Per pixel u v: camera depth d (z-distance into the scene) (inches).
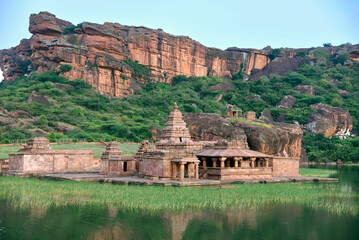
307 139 4662.9
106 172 2011.6
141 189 1435.8
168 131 1994.3
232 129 2824.8
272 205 1214.9
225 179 1785.2
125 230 916.6
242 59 7810.0
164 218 1024.9
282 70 7564.0
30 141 2090.3
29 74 6181.1
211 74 7421.3
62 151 2102.6
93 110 4869.6
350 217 1067.3
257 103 5797.2
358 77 7273.6
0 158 2377.0
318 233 909.8
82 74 5565.9
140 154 2105.1
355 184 1843.0
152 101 5438.0
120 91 5772.6
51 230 913.5
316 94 6481.3
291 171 2187.5
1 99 4367.6
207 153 1900.8
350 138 4950.8
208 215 1063.0
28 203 1181.1
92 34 5944.9
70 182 1648.6
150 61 6628.9
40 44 5836.6
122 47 6225.4
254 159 1897.1
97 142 3415.4
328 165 3784.5
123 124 4362.7
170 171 1729.8
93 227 938.7
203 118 2974.9
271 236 882.1
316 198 1338.6
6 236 868.0
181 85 6530.5
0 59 7185.0
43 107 4343.0
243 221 1005.8
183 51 7032.5
